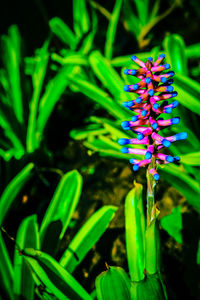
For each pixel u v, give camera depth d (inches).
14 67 39.0
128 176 36.0
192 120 33.4
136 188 26.2
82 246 29.0
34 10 67.6
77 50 42.3
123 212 34.2
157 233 24.2
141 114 23.5
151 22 50.5
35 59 46.7
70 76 36.6
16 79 38.5
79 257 28.8
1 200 32.5
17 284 28.4
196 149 32.3
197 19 54.3
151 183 24.1
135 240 26.1
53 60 44.5
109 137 37.3
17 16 68.2
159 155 23.9
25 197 36.1
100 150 34.3
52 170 37.8
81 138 37.2
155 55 36.1
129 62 37.3
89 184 36.9
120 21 54.4
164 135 32.1
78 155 40.1
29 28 65.0
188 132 32.0
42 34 63.0
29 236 29.4
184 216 30.9
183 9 56.3
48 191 37.1
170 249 31.9
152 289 24.6
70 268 28.6
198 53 37.6
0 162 36.8
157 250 24.4
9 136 37.9
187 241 30.2
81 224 34.6
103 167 37.6
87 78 40.5
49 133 43.3
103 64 35.5
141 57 36.9
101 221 29.5
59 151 41.6
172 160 23.7
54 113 44.4
